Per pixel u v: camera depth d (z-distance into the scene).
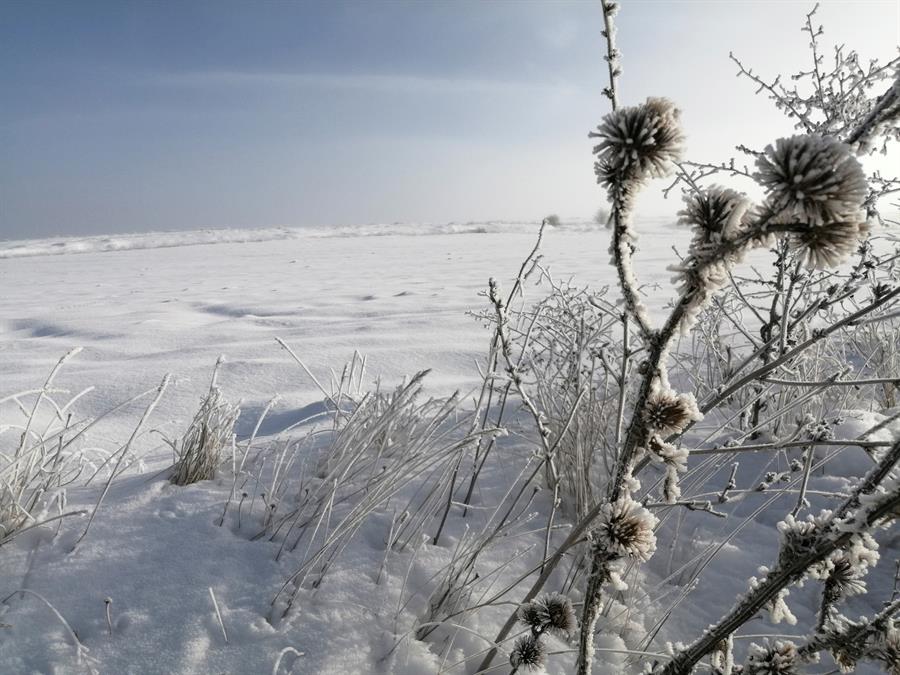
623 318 1.15
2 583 1.60
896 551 2.12
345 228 53.16
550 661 1.59
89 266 19.09
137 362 4.94
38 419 3.48
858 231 0.55
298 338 5.83
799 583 0.89
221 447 2.53
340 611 1.61
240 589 1.65
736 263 0.66
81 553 1.74
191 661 1.41
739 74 2.61
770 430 2.81
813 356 3.00
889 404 3.18
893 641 0.89
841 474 2.53
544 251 20.31
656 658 1.63
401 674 1.47
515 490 2.41
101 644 1.44
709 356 3.18
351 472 2.23
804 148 0.54
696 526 2.31
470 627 1.65
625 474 0.86
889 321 3.95
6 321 7.30
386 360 4.93
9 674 1.35
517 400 3.35
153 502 2.06
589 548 0.89
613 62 0.76
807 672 1.63
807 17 2.46
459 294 8.95
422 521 2.00
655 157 0.64
